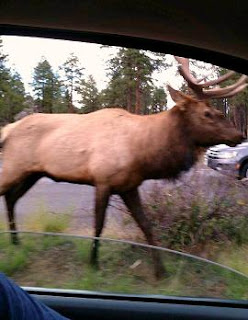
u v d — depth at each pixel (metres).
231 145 2.69
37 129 2.77
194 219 2.97
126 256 1.57
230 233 2.96
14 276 1.50
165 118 2.62
